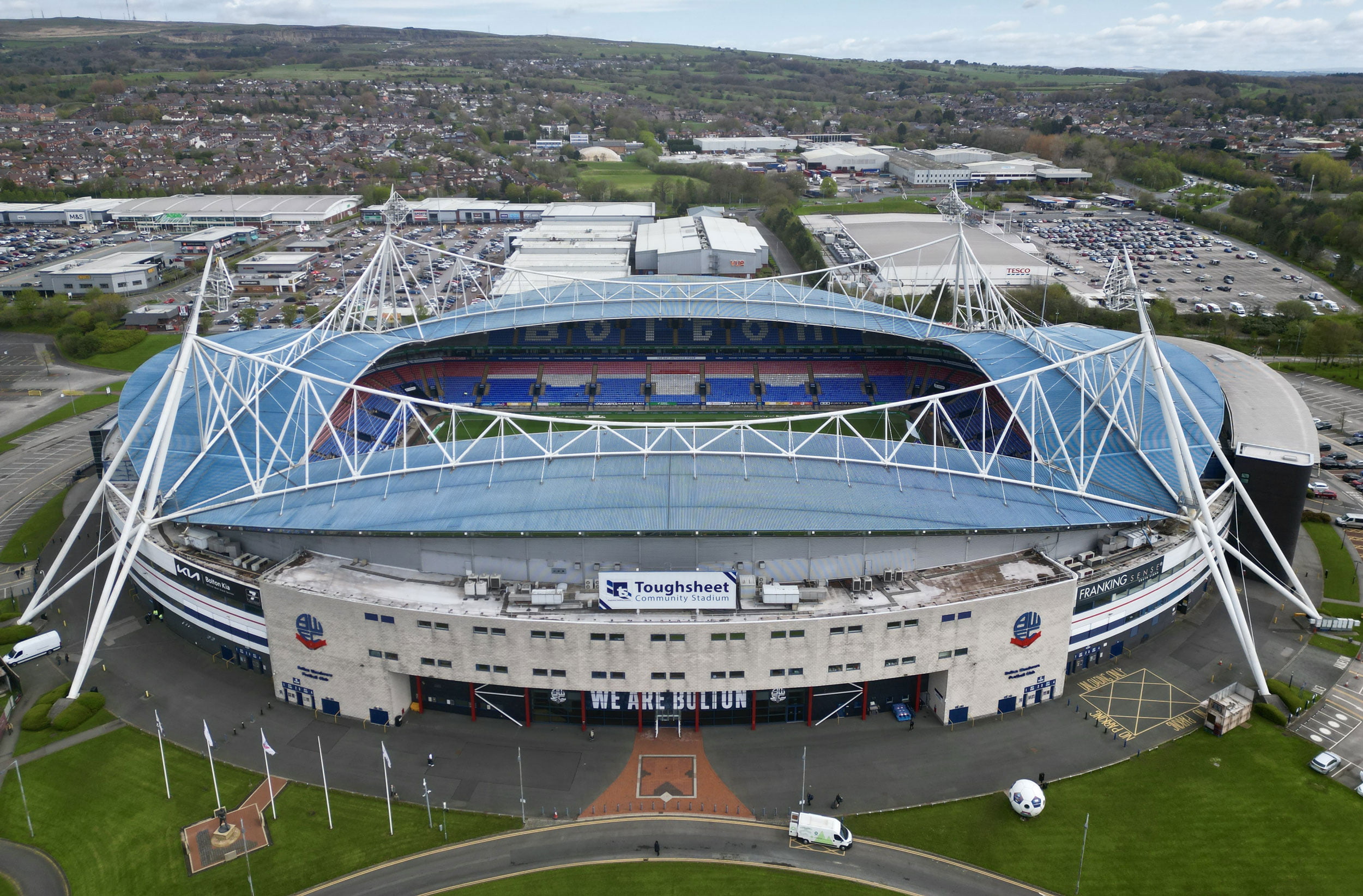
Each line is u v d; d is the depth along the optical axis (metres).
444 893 68.12
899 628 83.38
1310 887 68.19
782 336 183.38
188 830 74.19
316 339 153.75
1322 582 111.38
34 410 175.25
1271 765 81.00
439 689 88.56
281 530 93.62
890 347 180.12
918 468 100.19
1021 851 71.94
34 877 69.88
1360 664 95.69
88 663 89.12
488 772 81.06
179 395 94.38
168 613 103.06
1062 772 80.38
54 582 112.88
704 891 68.38
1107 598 92.94
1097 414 118.62
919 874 70.00
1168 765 81.12
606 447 104.06
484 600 87.19
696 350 181.38
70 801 77.19
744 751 83.94
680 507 91.25
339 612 84.88
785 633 82.25
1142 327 96.75
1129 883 68.75
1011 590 87.56
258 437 102.81
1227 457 112.25
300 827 74.38
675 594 83.94
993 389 154.50
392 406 161.75
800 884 69.06
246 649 94.62
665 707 86.25
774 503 92.25
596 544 90.38
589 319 168.12
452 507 93.12
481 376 177.00
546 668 83.88
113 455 120.62
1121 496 100.19
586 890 68.50
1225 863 70.50
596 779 80.31
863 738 85.50
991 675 86.94
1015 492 97.81
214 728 86.38
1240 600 108.94
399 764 81.94
